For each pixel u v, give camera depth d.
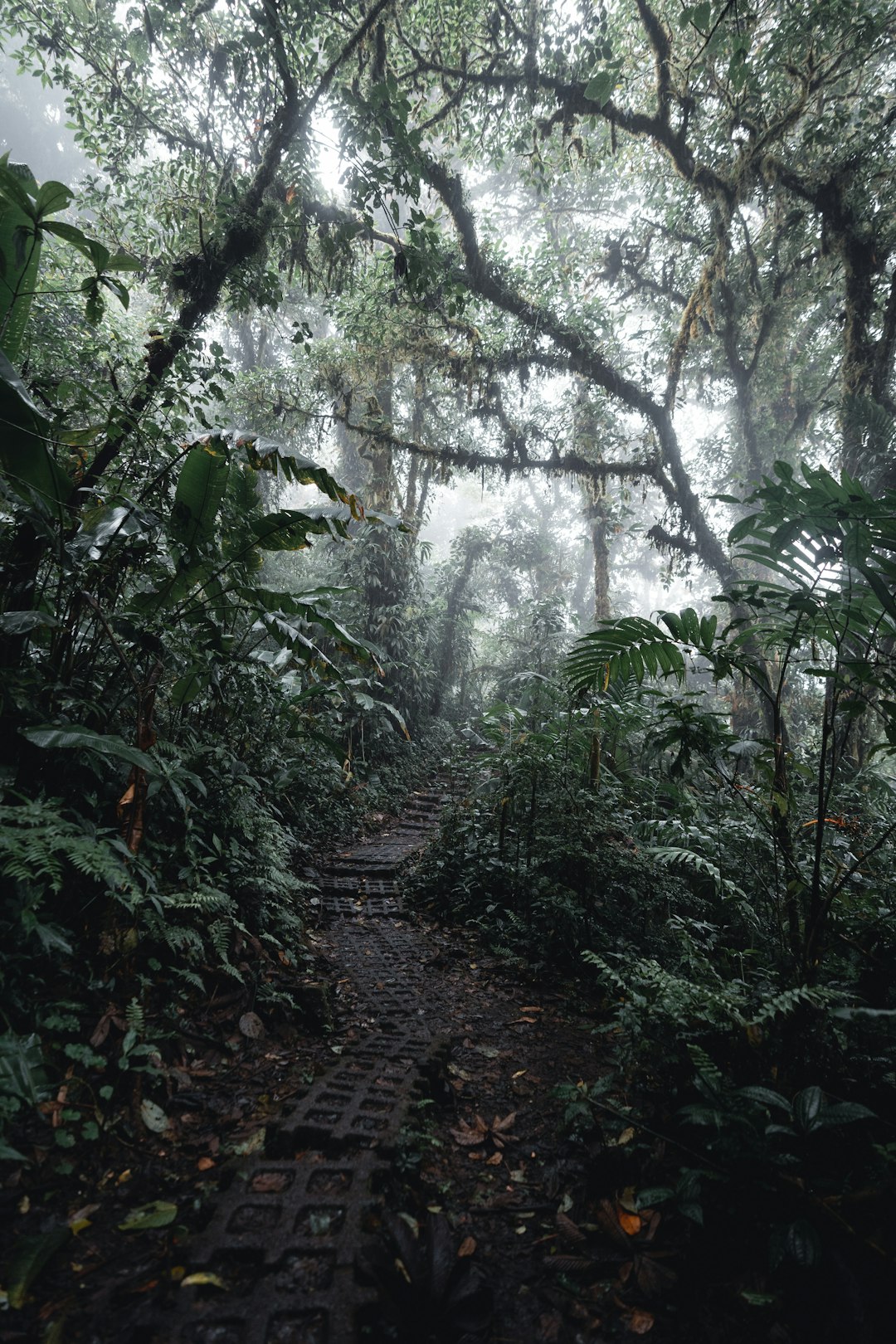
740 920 3.90
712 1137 2.28
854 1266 1.82
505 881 5.24
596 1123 2.54
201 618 4.06
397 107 6.77
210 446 3.52
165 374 5.32
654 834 4.75
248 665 4.98
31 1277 1.67
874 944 2.90
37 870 2.45
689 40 9.25
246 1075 2.81
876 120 10.12
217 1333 1.57
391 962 4.38
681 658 3.62
